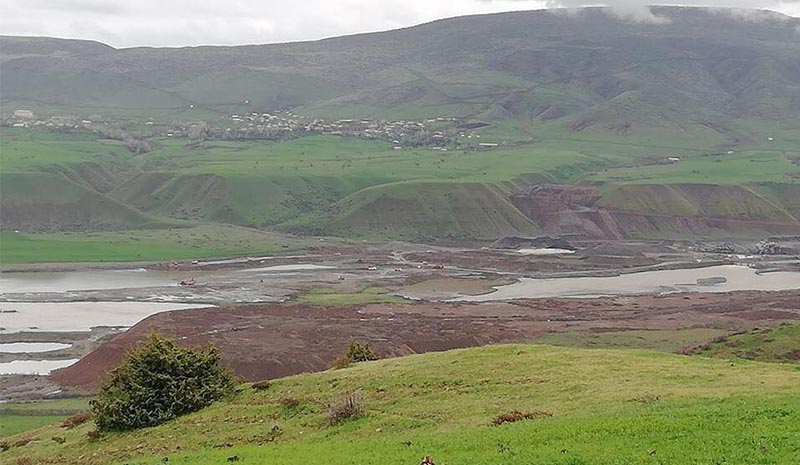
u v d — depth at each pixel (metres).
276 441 45.19
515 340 134.00
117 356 115.50
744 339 99.00
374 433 43.84
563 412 43.19
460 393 50.34
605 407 43.34
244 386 59.06
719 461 30.58
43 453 51.69
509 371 54.50
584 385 49.19
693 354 97.81
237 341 122.00
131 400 53.72
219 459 38.94
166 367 55.25
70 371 115.12
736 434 34.06
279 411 51.19
